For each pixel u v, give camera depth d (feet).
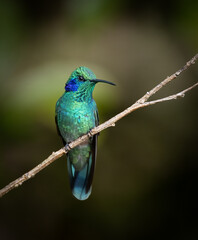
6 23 23.94
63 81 21.62
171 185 38.32
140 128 39.45
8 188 15.30
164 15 35.68
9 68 25.13
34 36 32.91
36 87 20.92
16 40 24.56
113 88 22.66
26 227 35.94
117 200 37.45
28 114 20.40
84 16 25.46
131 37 37.99
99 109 21.62
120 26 36.91
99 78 24.08
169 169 38.75
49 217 36.52
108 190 37.58
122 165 38.27
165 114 39.99
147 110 40.06
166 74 38.83
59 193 36.96
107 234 36.50
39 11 30.12
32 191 36.91
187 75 39.40
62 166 37.55
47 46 34.17
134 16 36.65
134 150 38.73
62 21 32.22
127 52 38.27
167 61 38.86
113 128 39.09
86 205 37.06
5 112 20.45
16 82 23.84
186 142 39.29
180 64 38.91
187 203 37.78
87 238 35.91
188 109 39.99
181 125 39.65
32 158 33.32
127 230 36.63
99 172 37.86
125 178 37.91
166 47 38.70
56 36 33.88
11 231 35.68
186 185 38.34
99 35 37.01
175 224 37.01
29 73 21.98
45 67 22.43
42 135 31.27
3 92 24.54
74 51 36.37
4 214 36.14
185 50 38.65
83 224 36.47
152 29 37.68
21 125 20.56
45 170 37.37
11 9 24.23
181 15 23.94
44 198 36.88
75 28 27.55
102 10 25.23
